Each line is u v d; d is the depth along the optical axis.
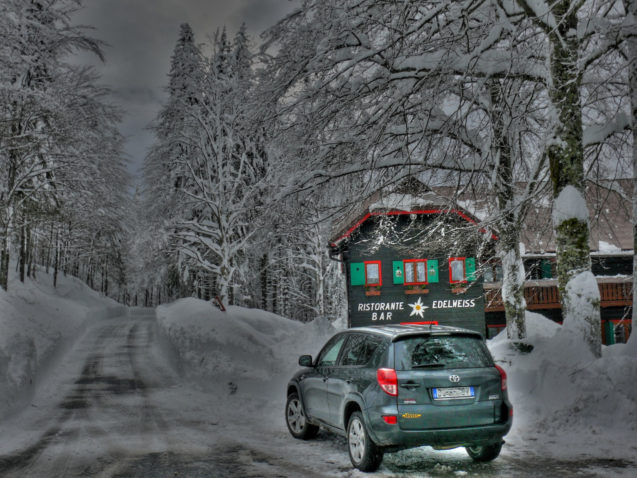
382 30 11.53
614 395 7.48
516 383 9.30
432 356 5.86
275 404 11.25
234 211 30.00
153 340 28.17
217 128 30.50
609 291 25.31
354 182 14.09
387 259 20.08
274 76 12.59
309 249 36.53
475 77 10.79
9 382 11.86
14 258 43.03
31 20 25.30
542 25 9.70
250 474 5.94
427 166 12.31
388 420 5.56
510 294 12.87
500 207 12.84
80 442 8.18
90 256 55.22
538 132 13.84
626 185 15.20
